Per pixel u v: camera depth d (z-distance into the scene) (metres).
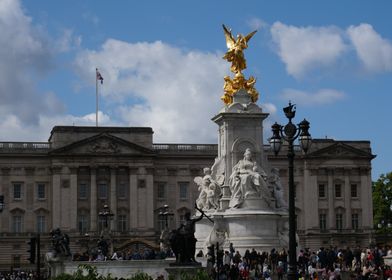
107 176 174.00
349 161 182.50
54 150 170.88
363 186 183.00
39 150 172.38
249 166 84.38
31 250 54.34
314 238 178.50
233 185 84.06
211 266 65.44
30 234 169.50
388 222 196.38
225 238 82.75
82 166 172.50
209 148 179.62
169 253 90.50
